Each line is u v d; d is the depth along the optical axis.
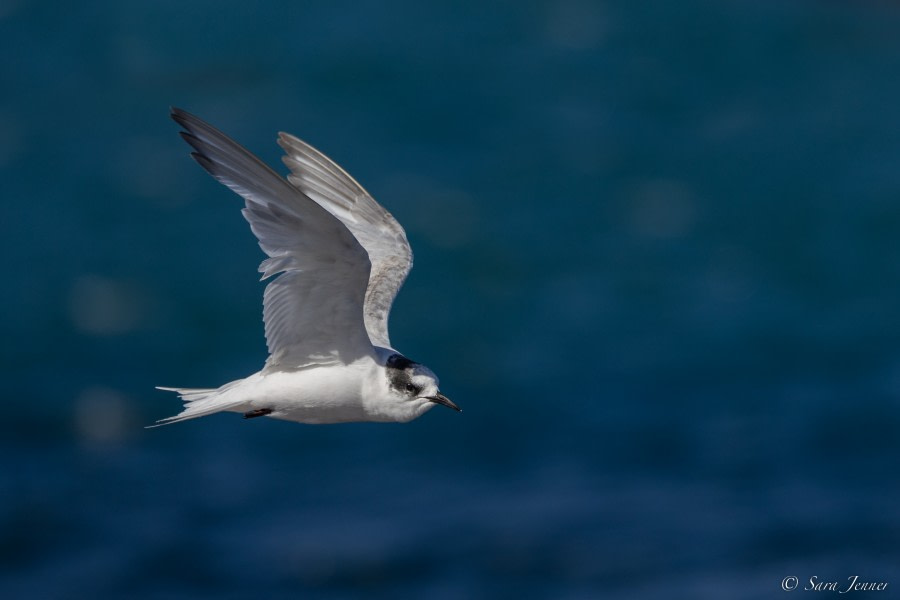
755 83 52.75
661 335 32.94
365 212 12.59
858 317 33.84
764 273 37.41
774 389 28.91
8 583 20.52
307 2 58.03
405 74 52.34
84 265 36.69
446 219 40.69
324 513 22.44
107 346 32.34
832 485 23.16
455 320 33.78
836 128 48.44
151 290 35.38
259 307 34.47
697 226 40.84
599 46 55.72
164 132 46.84
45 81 50.97
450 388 29.47
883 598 18.78
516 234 39.81
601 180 44.22
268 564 20.66
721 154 46.50
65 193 41.72
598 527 21.64
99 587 20.23
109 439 26.88
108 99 49.56
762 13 58.41
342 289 10.01
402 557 20.70
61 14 56.06
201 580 20.39
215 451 25.38
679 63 54.47
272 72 52.09
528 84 52.16
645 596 19.25
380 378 10.49
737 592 19.16
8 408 28.58
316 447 25.23
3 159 44.34
